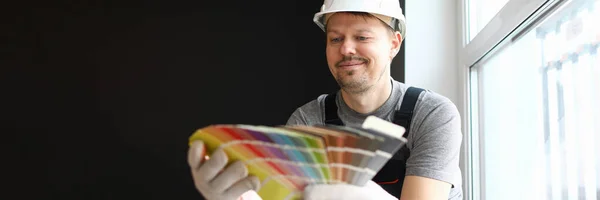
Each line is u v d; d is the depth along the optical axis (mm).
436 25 2762
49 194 3451
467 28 2635
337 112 1937
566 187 1775
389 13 1743
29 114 3500
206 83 3449
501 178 2357
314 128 1089
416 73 2736
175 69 3475
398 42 1869
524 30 2008
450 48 2746
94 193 3438
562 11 1754
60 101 3502
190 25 3490
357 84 1751
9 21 3551
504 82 2297
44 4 3557
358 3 1719
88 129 3477
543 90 1927
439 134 1732
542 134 1952
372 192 1157
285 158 1089
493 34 2205
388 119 1843
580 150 1672
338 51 1751
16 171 3469
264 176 1164
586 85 1612
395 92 1857
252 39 3443
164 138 3445
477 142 2586
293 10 3443
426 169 1699
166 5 3518
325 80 3381
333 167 1104
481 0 2535
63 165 3463
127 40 3512
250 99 3408
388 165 1818
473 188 2574
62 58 3525
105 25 3533
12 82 3520
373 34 1727
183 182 3422
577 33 1656
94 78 3504
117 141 3459
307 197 1140
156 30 3506
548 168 1914
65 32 3537
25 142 3482
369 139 1039
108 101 3484
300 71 3396
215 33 3471
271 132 1024
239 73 3430
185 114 3443
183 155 3430
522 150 2148
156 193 3422
